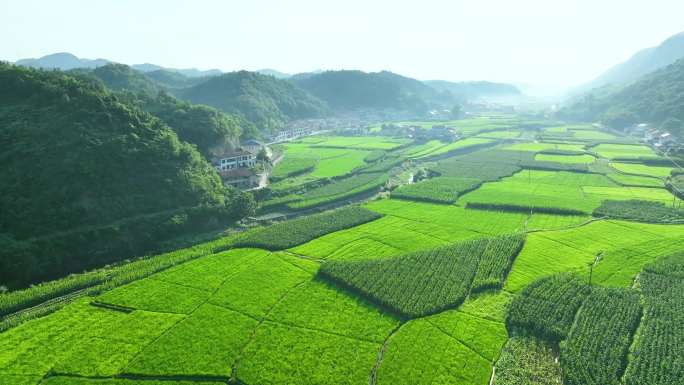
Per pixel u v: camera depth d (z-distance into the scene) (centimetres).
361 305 7950
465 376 6116
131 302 7994
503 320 7438
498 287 8519
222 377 6150
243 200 13588
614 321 7131
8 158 11056
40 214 10412
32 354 6525
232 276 9088
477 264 9344
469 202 14088
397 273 8925
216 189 14112
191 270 9381
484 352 6606
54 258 9931
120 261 10638
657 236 11125
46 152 11481
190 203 12925
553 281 8494
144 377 6131
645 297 7925
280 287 8594
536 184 16788
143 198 12169
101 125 12912
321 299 8144
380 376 6103
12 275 9225
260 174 17000
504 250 9994
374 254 10175
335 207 15288
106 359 6438
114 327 7231
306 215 14375
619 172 18412
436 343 6825
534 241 10869
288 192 16175
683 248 10269
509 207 13612
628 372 6028
